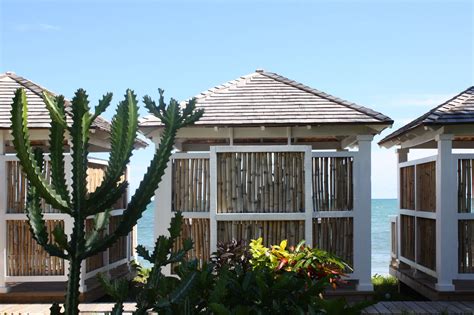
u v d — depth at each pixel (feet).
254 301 13.91
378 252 109.70
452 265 29.48
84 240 10.41
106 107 10.41
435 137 30.60
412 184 35.76
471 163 29.84
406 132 32.60
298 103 32.14
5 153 31.22
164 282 12.37
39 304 29.43
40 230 10.21
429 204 32.12
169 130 10.53
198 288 13.38
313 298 12.35
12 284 32.24
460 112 29.96
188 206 29.40
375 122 29.58
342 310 11.67
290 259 19.03
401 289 36.86
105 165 34.22
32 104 31.83
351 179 29.63
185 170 29.53
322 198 29.40
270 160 28.78
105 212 11.42
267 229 28.50
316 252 19.29
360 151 29.76
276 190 28.68
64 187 10.14
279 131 31.01
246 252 20.42
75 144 10.07
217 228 28.53
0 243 29.58
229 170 28.76
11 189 29.86
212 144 38.37
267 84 34.50
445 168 29.73
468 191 29.78
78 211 10.25
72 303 10.38
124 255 37.47
